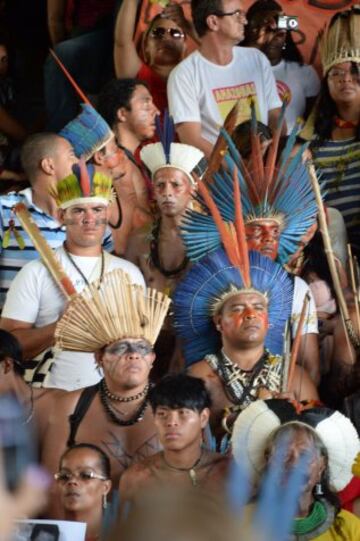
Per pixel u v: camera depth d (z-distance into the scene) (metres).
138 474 9.88
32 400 10.88
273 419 9.24
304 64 17.06
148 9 17.03
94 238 12.39
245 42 16.95
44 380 11.94
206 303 11.53
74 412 10.77
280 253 12.91
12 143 18.25
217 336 11.66
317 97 15.91
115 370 10.72
